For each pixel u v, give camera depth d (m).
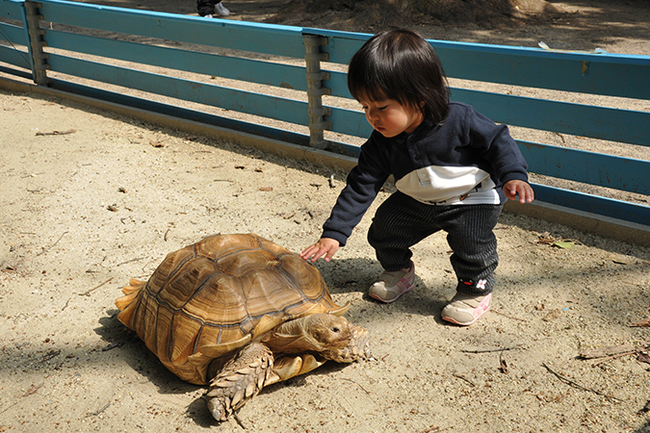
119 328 2.74
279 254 2.50
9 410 2.23
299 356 2.24
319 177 4.58
